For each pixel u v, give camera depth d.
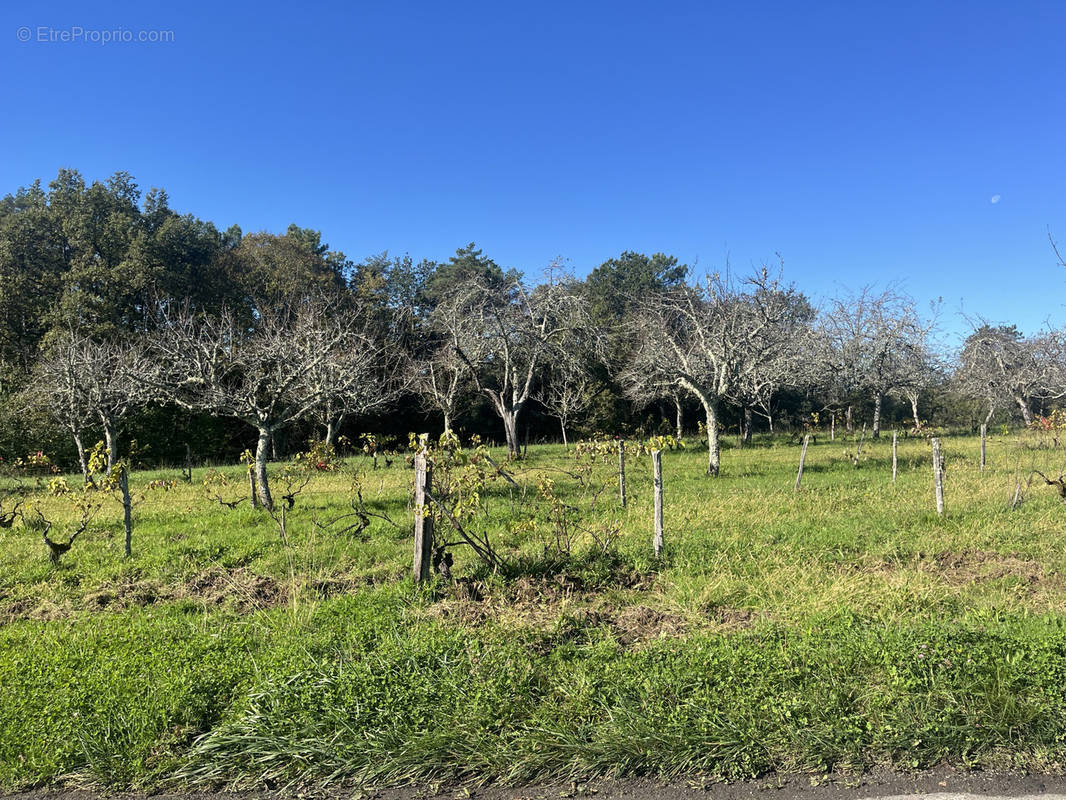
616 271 45.88
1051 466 15.17
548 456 22.39
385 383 26.05
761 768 3.45
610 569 6.84
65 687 4.20
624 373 26.41
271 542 8.63
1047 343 28.67
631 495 12.11
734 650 4.40
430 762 3.53
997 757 3.46
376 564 7.43
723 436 35.41
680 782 3.40
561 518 7.54
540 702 3.98
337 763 3.54
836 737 3.54
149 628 5.39
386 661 4.33
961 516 9.05
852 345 28.67
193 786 3.49
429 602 5.88
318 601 6.03
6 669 4.52
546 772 3.49
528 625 5.03
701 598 5.77
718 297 18.44
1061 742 3.51
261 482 11.49
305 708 3.86
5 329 27.59
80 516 11.02
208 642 4.98
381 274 41.12
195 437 28.67
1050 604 5.45
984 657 4.09
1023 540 7.73
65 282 27.88
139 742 3.67
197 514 11.09
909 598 5.60
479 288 22.09
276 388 12.21
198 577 7.20
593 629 5.05
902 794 3.24
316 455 14.91
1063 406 34.22
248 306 31.73
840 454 20.12
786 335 22.55
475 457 6.93
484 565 6.75
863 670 4.13
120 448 25.64
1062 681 3.86
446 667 4.28
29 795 3.44
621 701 3.86
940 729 3.55
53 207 29.67
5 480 20.81
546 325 22.80
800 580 6.24
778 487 13.23
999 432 29.70
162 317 24.45
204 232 34.09
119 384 18.62
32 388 22.86
